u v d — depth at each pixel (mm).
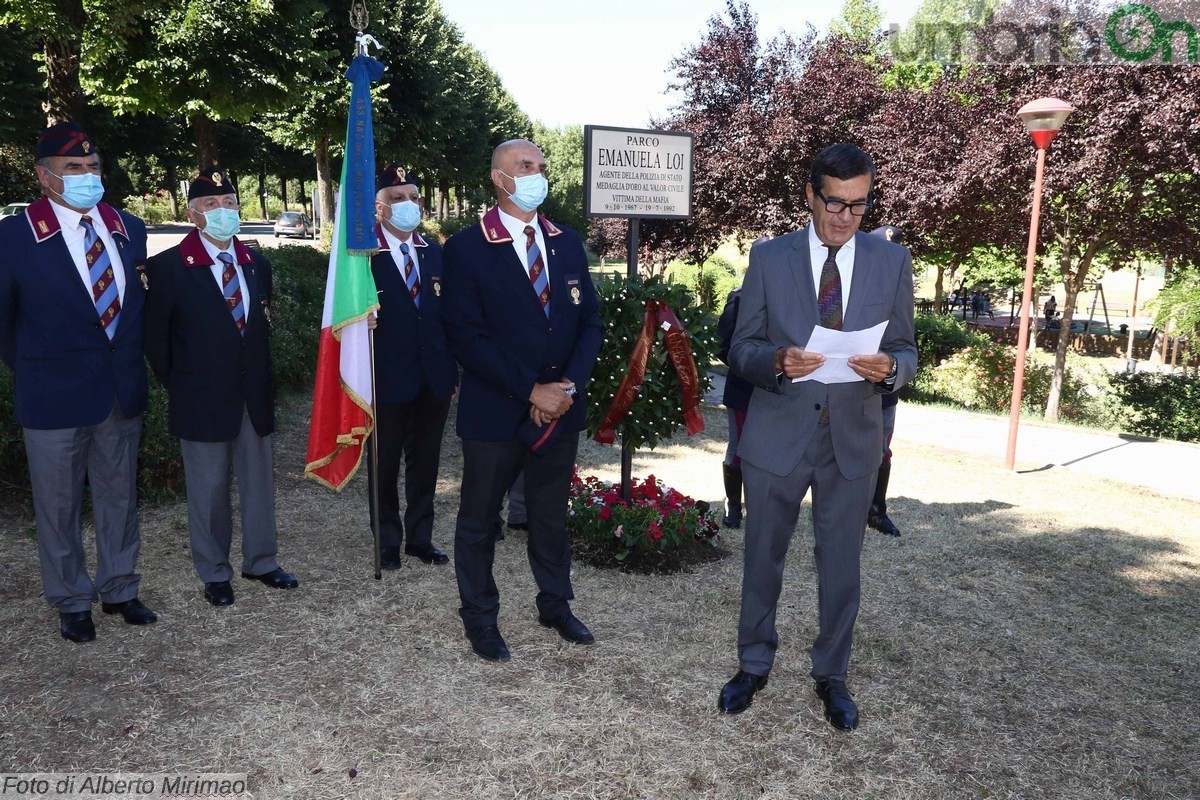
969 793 2809
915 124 14805
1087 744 3127
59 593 3676
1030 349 23016
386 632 3871
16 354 3584
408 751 2943
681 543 4957
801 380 3023
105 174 35250
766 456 3082
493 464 3578
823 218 2885
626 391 4566
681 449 7977
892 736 3131
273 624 3918
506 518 5660
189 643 3711
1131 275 46219
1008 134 12281
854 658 3758
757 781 2834
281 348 8836
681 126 18688
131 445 3848
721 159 17031
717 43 18484
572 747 2994
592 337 3732
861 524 3113
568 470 3744
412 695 3320
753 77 18359
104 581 3865
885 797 2773
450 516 5664
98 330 3631
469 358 3500
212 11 14289
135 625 3873
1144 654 3889
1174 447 9047
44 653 3582
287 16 15281
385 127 25312
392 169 4695
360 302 4203
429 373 4664
